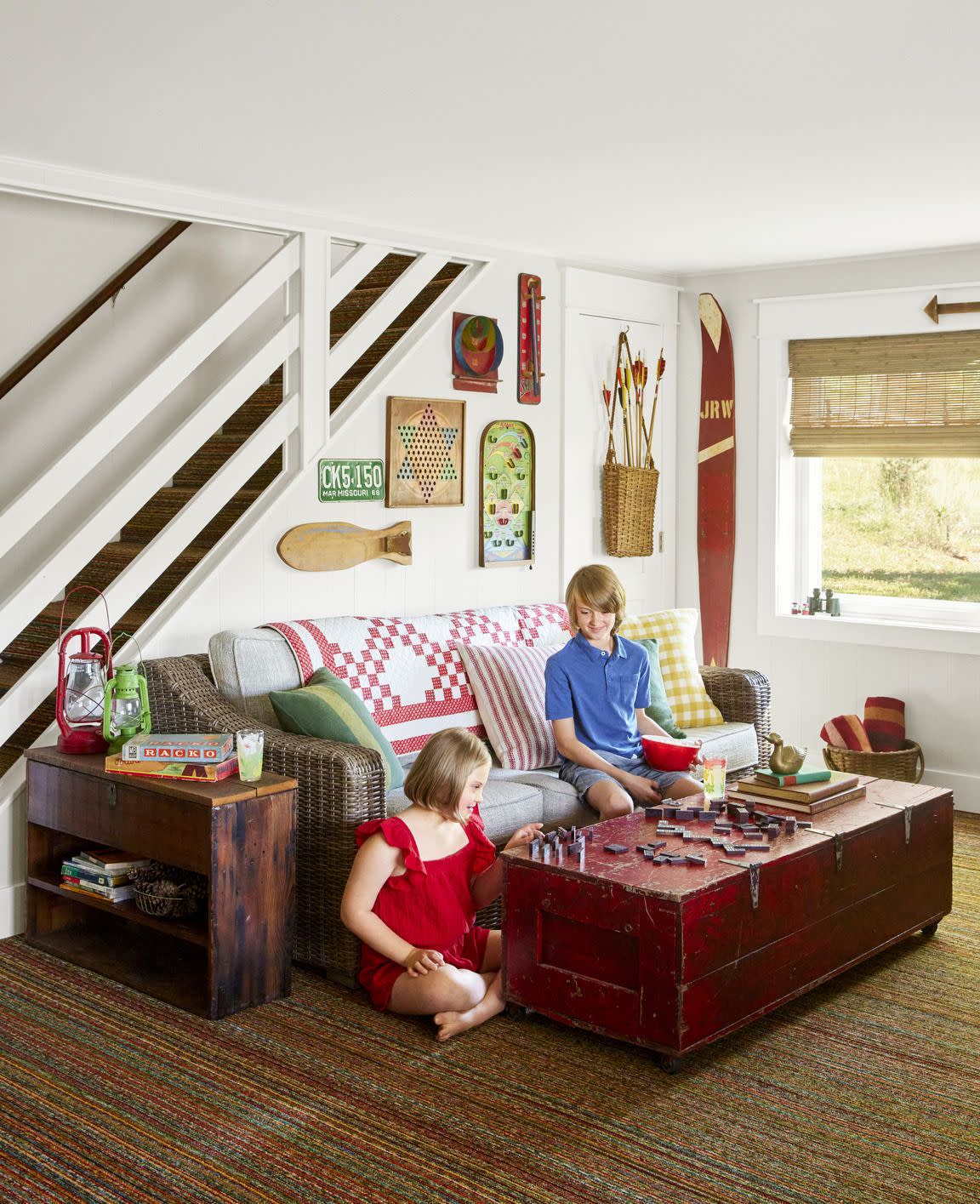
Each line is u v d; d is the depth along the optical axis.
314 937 3.35
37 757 3.51
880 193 4.12
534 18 2.52
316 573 4.46
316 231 4.37
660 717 4.42
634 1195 2.29
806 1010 3.15
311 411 4.40
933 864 3.63
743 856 2.97
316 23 2.54
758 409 5.66
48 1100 2.65
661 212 4.40
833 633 5.52
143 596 4.43
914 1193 2.31
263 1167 2.39
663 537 5.87
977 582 5.34
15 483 4.57
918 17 2.54
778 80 2.93
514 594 5.21
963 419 5.19
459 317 4.88
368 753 3.31
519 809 3.68
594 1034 2.99
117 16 2.51
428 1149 2.46
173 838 3.14
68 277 4.60
